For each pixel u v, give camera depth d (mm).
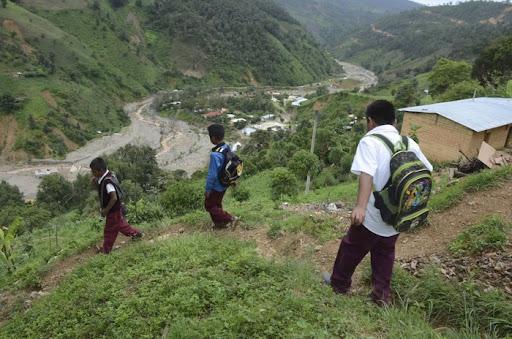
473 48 104375
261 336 3094
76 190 44094
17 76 79500
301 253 5691
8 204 42281
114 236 6566
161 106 100438
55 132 71812
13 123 69938
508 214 5785
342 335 3059
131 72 113750
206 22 142750
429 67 116438
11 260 7734
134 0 146000
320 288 3986
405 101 51844
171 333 3344
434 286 4016
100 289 4605
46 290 5871
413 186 3102
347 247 3744
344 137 36375
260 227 6766
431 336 3090
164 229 7340
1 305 5719
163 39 134625
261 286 3998
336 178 22812
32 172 60469
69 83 87438
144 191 40000
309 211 8453
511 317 3424
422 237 5723
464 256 4859
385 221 3324
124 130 83250
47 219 29047
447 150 16188
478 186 6742
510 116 16469
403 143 3311
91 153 69438
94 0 124312
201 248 5375
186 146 74125
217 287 3982
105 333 3766
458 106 17297
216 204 6625
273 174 16703
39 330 4262
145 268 4887
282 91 128500
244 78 133625
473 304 3668
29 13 101938
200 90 112250
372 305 3688
